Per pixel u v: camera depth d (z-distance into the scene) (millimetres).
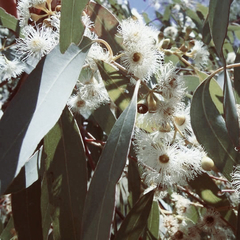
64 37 242
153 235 338
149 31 280
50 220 312
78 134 286
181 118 291
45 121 224
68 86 242
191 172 290
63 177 281
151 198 310
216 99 320
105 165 225
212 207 332
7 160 203
